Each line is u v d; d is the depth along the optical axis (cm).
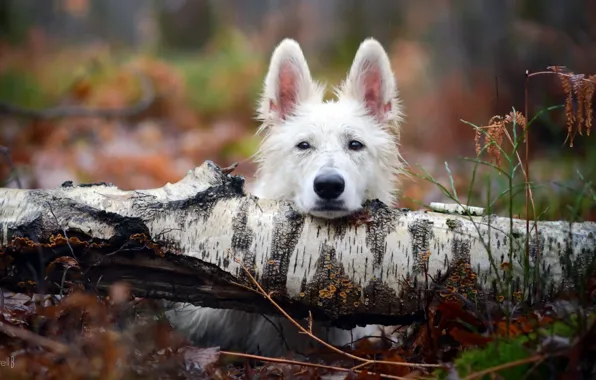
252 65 2081
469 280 452
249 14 3131
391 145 662
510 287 448
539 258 450
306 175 589
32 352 396
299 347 561
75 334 426
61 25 3584
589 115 462
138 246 450
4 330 392
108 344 378
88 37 3541
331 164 564
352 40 2492
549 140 1233
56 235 448
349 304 460
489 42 1608
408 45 2030
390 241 458
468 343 393
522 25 1456
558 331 379
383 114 668
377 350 476
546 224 468
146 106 1547
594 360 356
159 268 459
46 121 1471
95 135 1508
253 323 575
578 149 1105
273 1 2969
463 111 1567
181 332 570
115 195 461
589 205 711
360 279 456
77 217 449
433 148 1528
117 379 368
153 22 3105
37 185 1025
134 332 441
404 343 498
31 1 3428
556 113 1228
